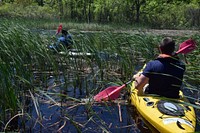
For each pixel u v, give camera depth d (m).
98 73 6.20
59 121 4.11
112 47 6.90
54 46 6.90
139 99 4.45
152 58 7.18
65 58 6.37
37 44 6.04
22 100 4.56
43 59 6.23
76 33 7.64
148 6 27.72
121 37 7.75
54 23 20.09
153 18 25.91
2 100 3.91
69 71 6.18
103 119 4.24
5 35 5.82
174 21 25.47
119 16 26.70
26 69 5.05
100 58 6.35
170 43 4.11
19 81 4.66
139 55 7.68
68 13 27.52
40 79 5.94
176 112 3.84
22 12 25.91
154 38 9.05
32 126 3.94
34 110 4.46
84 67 6.85
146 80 4.21
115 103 4.90
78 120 4.17
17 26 7.51
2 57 4.62
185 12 26.02
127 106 4.79
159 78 4.13
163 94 4.18
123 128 3.96
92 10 28.00
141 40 7.68
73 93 5.39
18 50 5.49
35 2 34.84
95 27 20.44
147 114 4.06
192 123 3.67
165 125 3.67
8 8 26.78
